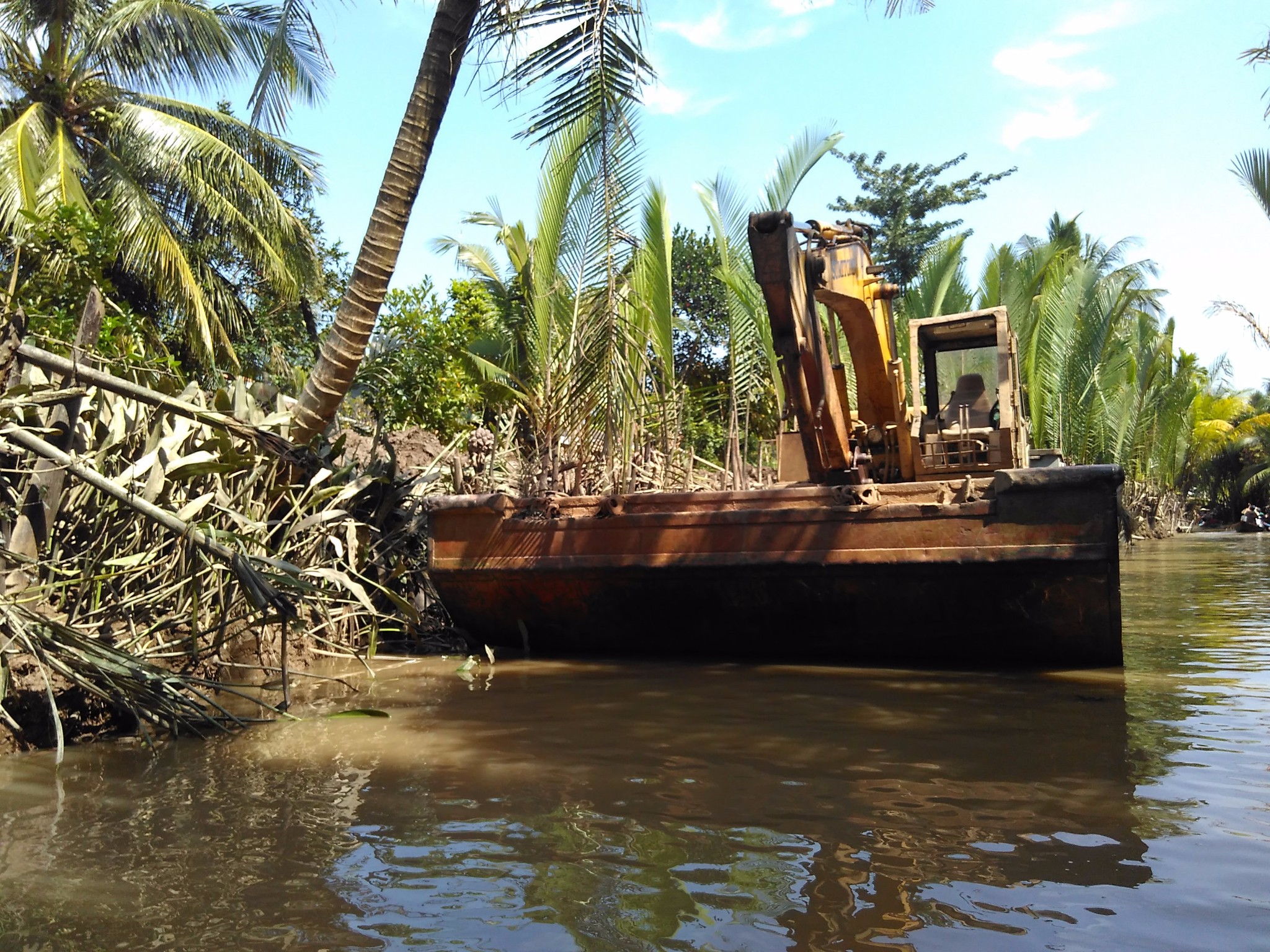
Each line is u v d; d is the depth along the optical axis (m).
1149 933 2.35
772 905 2.54
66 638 4.42
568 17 6.78
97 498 5.54
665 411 9.62
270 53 7.76
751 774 3.79
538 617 7.56
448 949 2.29
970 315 7.90
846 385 8.23
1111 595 5.93
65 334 8.14
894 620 6.51
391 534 8.07
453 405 13.47
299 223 15.30
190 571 5.36
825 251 7.66
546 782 3.72
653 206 9.05
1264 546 27.50
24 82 14.34
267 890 2.66
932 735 4.42
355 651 7.31
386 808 3.42
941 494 6.50
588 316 7.96
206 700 4.77
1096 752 4.05
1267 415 47.38
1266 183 14.27
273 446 5.69
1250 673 5.96
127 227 13.20
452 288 16.00
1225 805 3.31
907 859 2.85
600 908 2.53
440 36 7.14
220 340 14.98
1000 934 2.35
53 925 2.43
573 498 7.46
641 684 6.03
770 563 6.60
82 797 3.60
